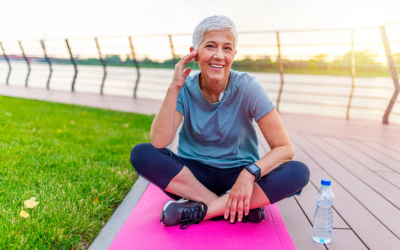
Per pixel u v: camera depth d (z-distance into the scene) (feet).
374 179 7.41
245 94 4.93
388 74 15.28
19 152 7.73
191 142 5.60
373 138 11.98
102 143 9.47
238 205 4.54
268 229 4.94
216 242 4.53
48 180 6.26
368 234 4.88
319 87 38.60
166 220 4.85
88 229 4.71
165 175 4.92
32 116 13.14
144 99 23.84
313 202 6.08
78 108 16.97
